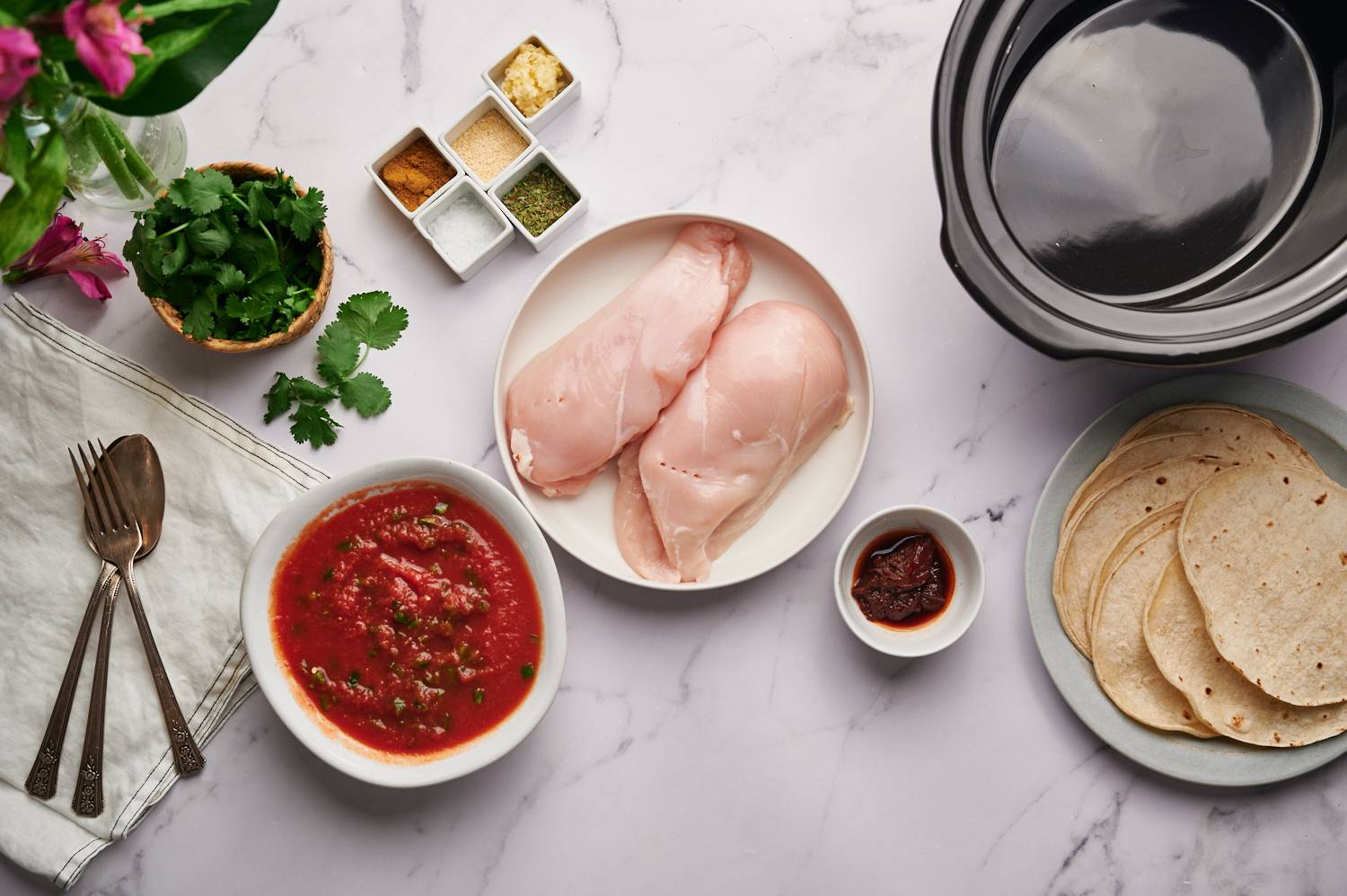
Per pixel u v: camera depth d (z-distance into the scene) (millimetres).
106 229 879
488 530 836
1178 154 832
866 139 883
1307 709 835
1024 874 873
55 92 633
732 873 875
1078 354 766
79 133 755
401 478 826
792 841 875
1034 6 808
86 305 877
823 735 875
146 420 868
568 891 875
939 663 875
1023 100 833
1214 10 836
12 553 863
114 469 857
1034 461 875
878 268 879
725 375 844
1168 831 871
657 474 850
